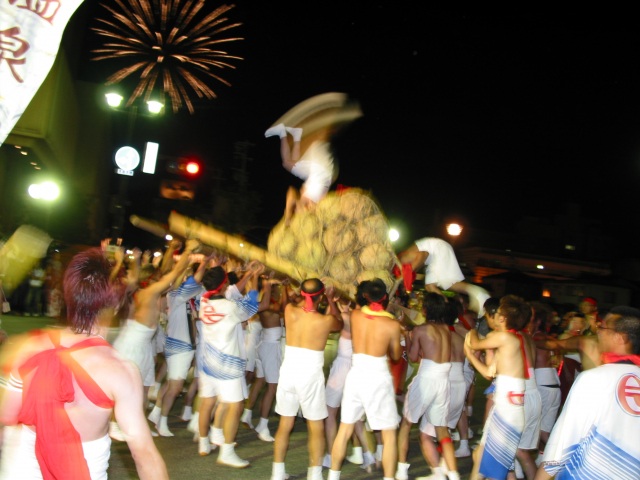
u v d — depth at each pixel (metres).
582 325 8.08
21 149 23.36
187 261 6.81
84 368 2.42
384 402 5.68
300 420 8.93
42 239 9.02
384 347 5.74
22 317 17.98
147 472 2.48
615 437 3.18
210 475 6.07
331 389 6.79
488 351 6.07
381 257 7.12
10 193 26.47
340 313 6.35
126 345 6.84
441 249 7.46
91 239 30.47
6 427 2.51
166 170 16.61
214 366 6.41
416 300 8.92
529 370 6.09
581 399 3.28
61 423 2.37
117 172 15.48
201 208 28.55
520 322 5.55
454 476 6.11
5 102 2.67
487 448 5.45
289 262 6.92
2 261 7.64
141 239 26.08
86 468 2.39
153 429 7.80
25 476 2.40
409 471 6.87
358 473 6.63
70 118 28.52
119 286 2.80
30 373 2.41
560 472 3.34
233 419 6.40
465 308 7.93
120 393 2.45
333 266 7.00
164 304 9.05
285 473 6.07
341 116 7.47
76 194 29.97
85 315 2.52
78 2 2.75
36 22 2.72
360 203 7.17
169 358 7.42
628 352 3.38
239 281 6.62
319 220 7.09
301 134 7.43
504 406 5.42
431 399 6.21
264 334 7.81
